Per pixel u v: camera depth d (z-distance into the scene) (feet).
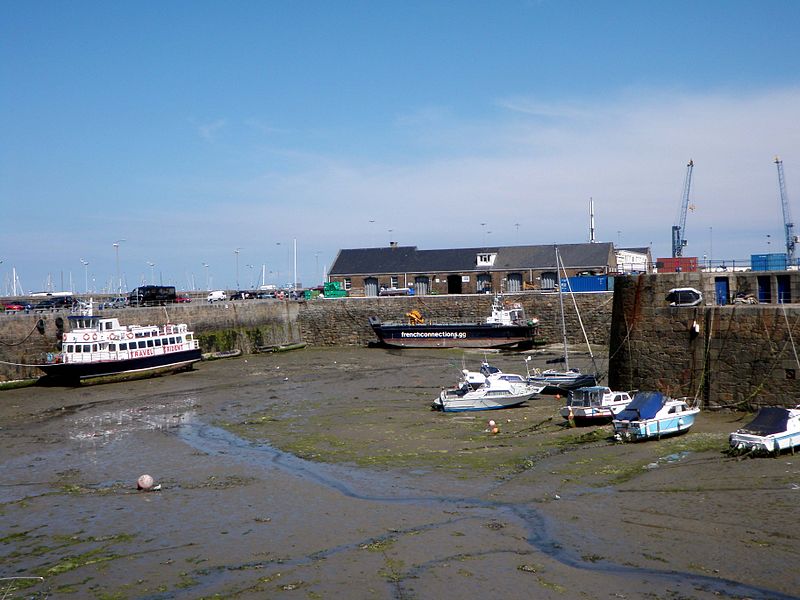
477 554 58.13
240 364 196.34
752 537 58.65
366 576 54.90
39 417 125.39
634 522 63.21
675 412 92.58
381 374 169.78
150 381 165.07
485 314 234.17
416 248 298.15
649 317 109.50
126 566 58.75
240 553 60.59
